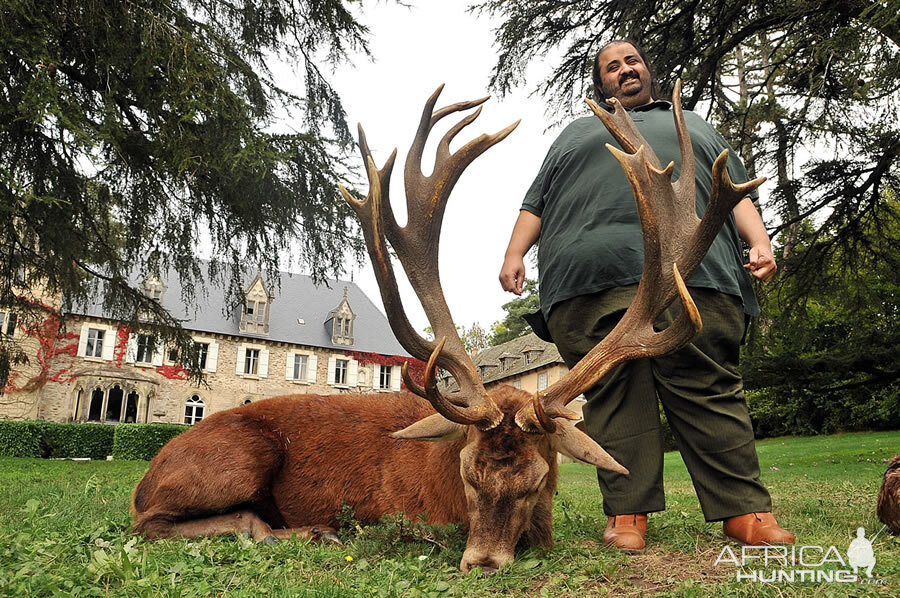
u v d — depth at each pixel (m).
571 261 3.31
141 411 38.91
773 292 11.41
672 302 2.85
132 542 3.00
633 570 2.61
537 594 2.38
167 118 9.54
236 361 41.72
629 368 3.17
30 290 13.55
